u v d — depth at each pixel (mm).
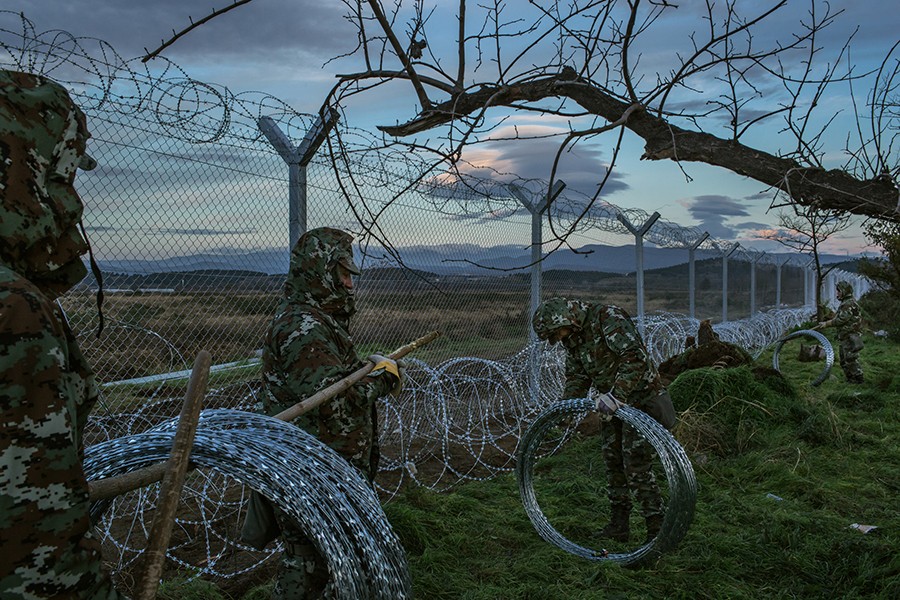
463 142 2332
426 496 5223
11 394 1033
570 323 4605
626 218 11367
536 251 8773
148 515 4922
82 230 1293
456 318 8086
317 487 2156
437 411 6367
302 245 2902
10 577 1022
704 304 16031
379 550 2164
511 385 7238
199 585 3734
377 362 2951
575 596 3932
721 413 7500
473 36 2463
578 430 7746
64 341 1134
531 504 4949
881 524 5121
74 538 1086
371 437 2957
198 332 5266
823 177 2352
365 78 2428
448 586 3992
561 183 8453
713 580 4215
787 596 4047
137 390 4988
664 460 4156
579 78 2391
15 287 1078
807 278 26734
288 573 2639
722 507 5465
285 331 2766
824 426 7637
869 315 20516
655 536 4566
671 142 2449
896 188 2312
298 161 5672
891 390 10453
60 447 1074
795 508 5469
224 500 5246
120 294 4867
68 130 1229
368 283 6859
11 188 1111
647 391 4633
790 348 16609
